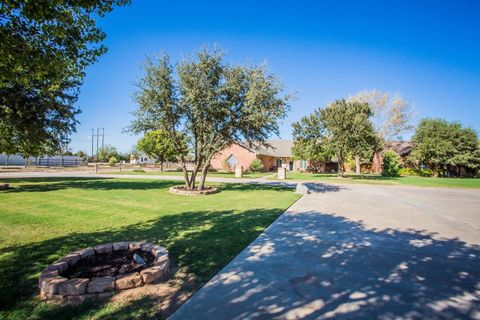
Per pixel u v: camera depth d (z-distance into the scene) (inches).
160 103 546.6
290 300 133.2
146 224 282.5
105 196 481.4
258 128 565.3
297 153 1657.2
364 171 1934.1
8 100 466.6
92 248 178.5
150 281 147.7
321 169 1940.2
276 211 363.9
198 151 597.9
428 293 143.6
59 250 199.5
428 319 119.6
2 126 492.4
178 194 534.3
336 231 268.2
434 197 585.3
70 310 121.0
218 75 554.3
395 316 121.4
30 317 115.2
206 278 156.3
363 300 134.9
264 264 178.7
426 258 196.4
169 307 125.1
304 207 409.4
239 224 287.7
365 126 1121.4
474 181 1190.3
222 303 129.3
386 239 244.7
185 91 539.5
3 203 394.0
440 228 291.4
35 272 160.9
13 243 214.1
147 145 1576.0
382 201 499.2
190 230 260.8
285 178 1120.2
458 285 153.6
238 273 163.8
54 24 169.5
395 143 2020.2
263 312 122.2
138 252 186.5
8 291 137.6
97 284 135.3
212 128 561.0
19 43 160.2
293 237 243.1
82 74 216.2
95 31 198.1
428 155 1653.5
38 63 173.3
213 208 382.0
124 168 1838.1
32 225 270.1
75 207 370.0
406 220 331.0
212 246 213.5
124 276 142.6
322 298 135.9
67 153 3164.4
